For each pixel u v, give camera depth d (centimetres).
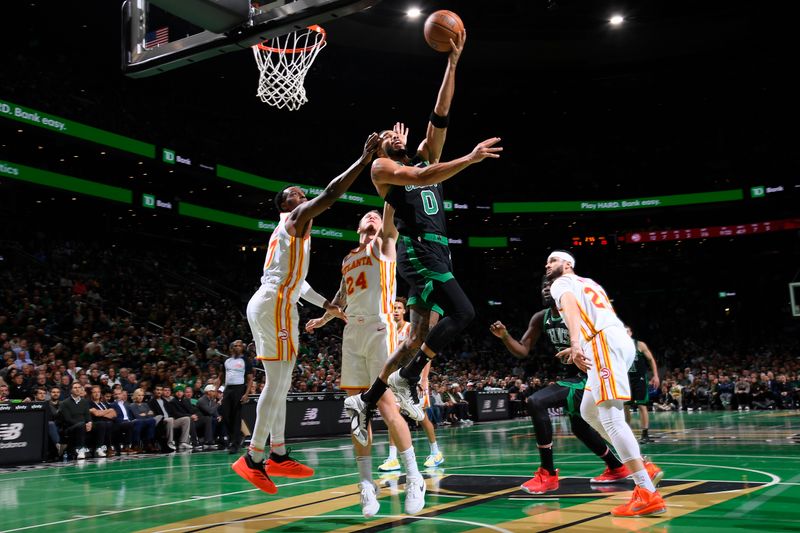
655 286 3784
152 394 1254
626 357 446
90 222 2806
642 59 3125
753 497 480
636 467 427
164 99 2844
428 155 432
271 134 3216
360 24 2655
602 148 3706
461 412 1900
